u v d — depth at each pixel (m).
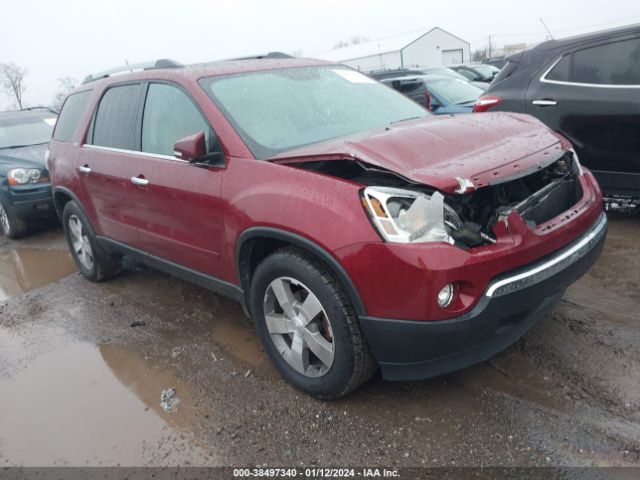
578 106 4.98
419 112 4.07
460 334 2.48
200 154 3.21
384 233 2.47
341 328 2.70
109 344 4.02
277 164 2.97
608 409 2.68
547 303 2.80
